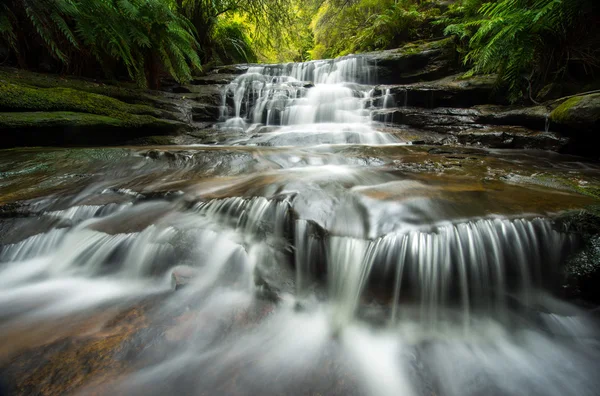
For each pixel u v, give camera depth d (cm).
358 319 189
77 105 511
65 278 229
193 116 759
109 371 137
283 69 1109
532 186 288
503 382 150
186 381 137
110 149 445
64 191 308
